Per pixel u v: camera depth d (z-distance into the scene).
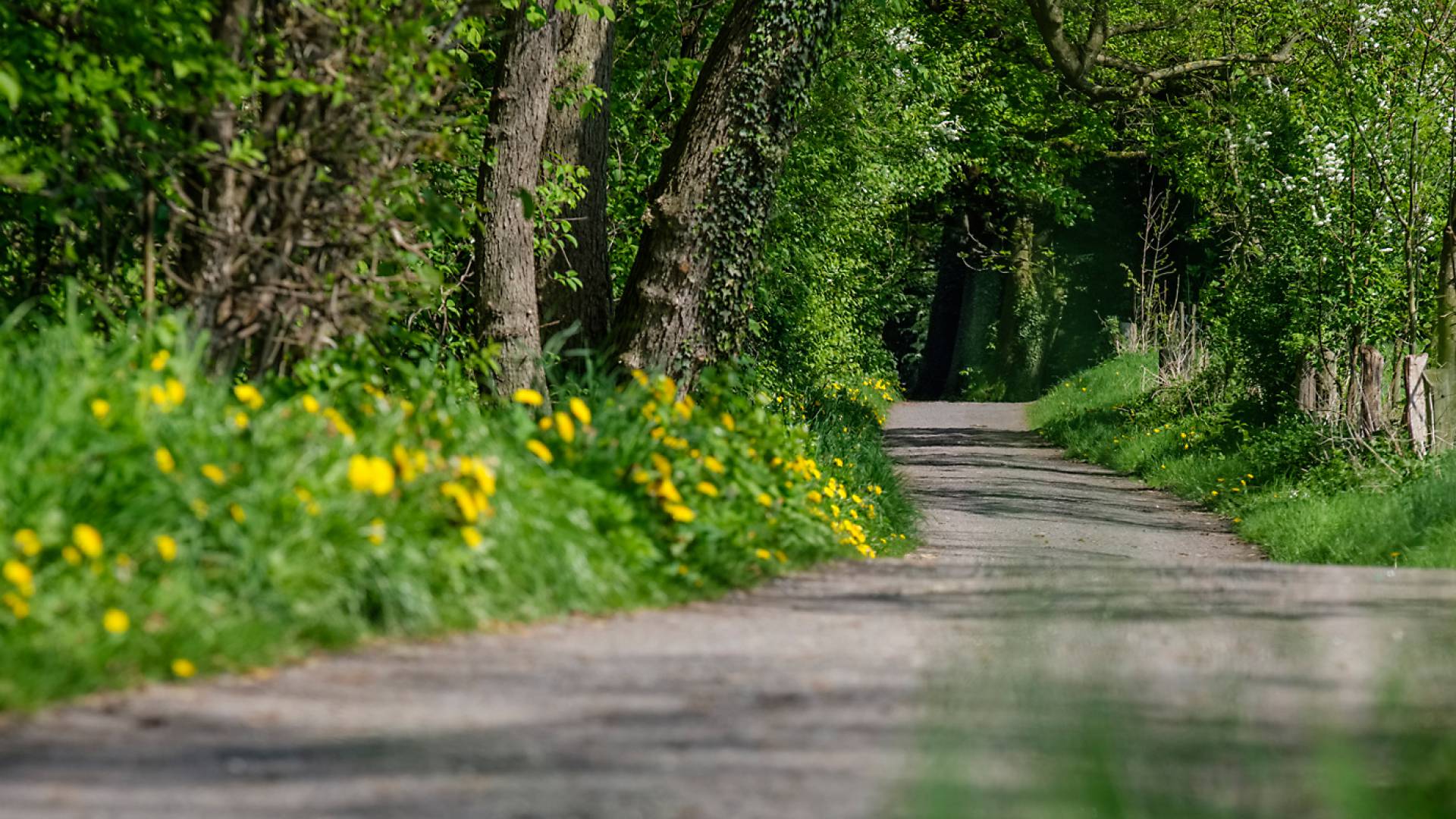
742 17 23.55
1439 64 32.31
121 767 5.80
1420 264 32.72
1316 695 6.36
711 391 15.94
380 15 12.18
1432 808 3.44
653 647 8.84
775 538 13.88
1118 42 57.22
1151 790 3.29
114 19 12.42
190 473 8.73
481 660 8.26
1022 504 31.61
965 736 3.55
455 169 22.20
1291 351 34.78
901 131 47.25
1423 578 13.04
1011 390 79.50
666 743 6.29
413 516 9.55
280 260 12.09
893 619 10.19
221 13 12.49
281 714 6.78
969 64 59.16
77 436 8.67
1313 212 33.09
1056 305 79.12
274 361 12.33
